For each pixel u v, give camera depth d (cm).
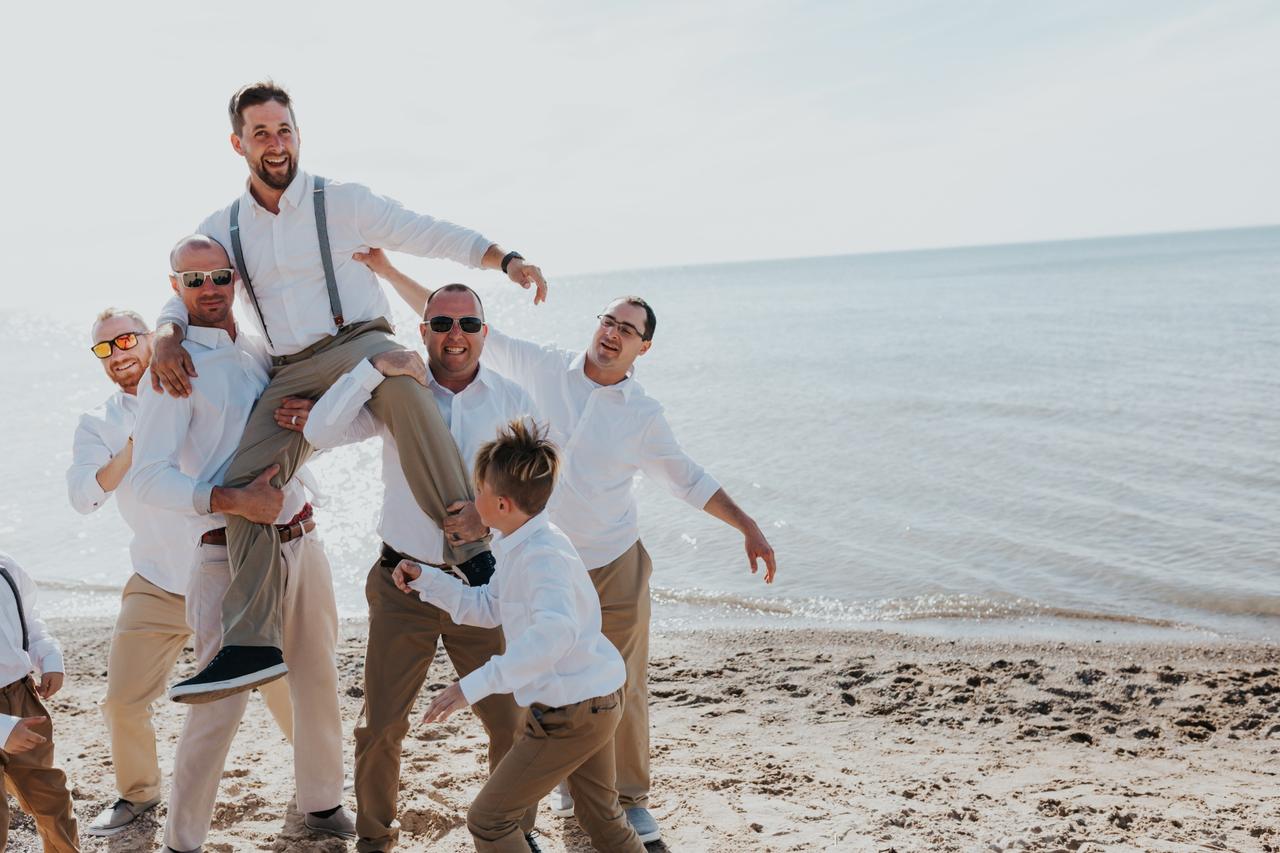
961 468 1593
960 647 859
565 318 7169
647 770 438
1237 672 774
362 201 403
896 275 12650
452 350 396
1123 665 799
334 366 392
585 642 332
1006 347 3384
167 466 375
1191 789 536
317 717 418
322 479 1705
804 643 877
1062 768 576
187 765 385
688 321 5750
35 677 415
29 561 1209
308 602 410
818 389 2572
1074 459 1620
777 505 1412
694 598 1034
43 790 372
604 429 438
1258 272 7819
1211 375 2484
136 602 436
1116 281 7756
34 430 2345
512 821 335
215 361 390
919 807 486
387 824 387
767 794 504
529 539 330
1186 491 1387
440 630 382
